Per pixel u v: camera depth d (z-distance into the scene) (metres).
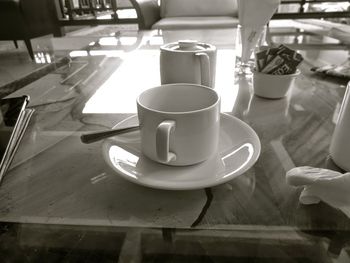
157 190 0.31
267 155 0.37
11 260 0.25
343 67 0.66
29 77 0.71
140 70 0.72
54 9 2.23
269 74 0.53
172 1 2.23
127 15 2.49
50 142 0.41
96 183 0.32
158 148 0.29
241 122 0.41
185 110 0.39
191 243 0.26
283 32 1.23
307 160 0.36
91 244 0.26
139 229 0.27
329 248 0.25
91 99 0.56
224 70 0.72
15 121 0.45
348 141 0.32
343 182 0.27
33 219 0.28
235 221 0.27
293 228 0.27
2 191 0.32
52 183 0.33
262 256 0.25
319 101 0.54
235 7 2.20
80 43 1.07
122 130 0.38
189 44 0.54
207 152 0.33
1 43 2.24
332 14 2.15
